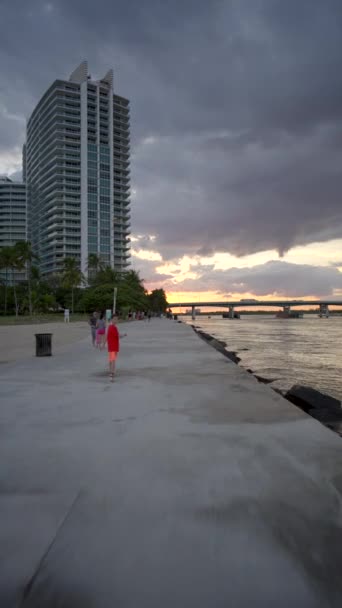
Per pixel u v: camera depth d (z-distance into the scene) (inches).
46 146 6752.0
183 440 178.9
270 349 1167.6
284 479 135.6
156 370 404.2
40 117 6993.1
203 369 411.2
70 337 974.4
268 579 84.2
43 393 287.9
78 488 129.2
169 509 114.2
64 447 170.2
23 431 193.9
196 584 82.9
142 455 159.8
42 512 113.3
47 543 97.6
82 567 88.4
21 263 3725.4
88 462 152.5
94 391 294.7
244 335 1993.1
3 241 7253.9
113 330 347.3
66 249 6240.2
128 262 6771.7
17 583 84.0
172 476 138.3
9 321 2379.4
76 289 4525.1
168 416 221.6
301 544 96.7
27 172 7711.6
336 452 162.6
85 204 6353.3
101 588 82.1
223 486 130.0
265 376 650.8
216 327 3297.2
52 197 6456.7
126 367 428.1
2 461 154.2
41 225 6756.9
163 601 78.2
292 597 79.3
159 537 99.4
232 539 98.6
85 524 106.2
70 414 227.0
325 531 102.6
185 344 750.5
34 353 590.9
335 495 123.5
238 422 208.7
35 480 135.9
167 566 88.4
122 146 6929.1
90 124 6545.3
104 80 6983.3
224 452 162.6
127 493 125.2
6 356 549.0
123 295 2938.0
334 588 81.7
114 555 92.4
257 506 116.1
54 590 81.7
